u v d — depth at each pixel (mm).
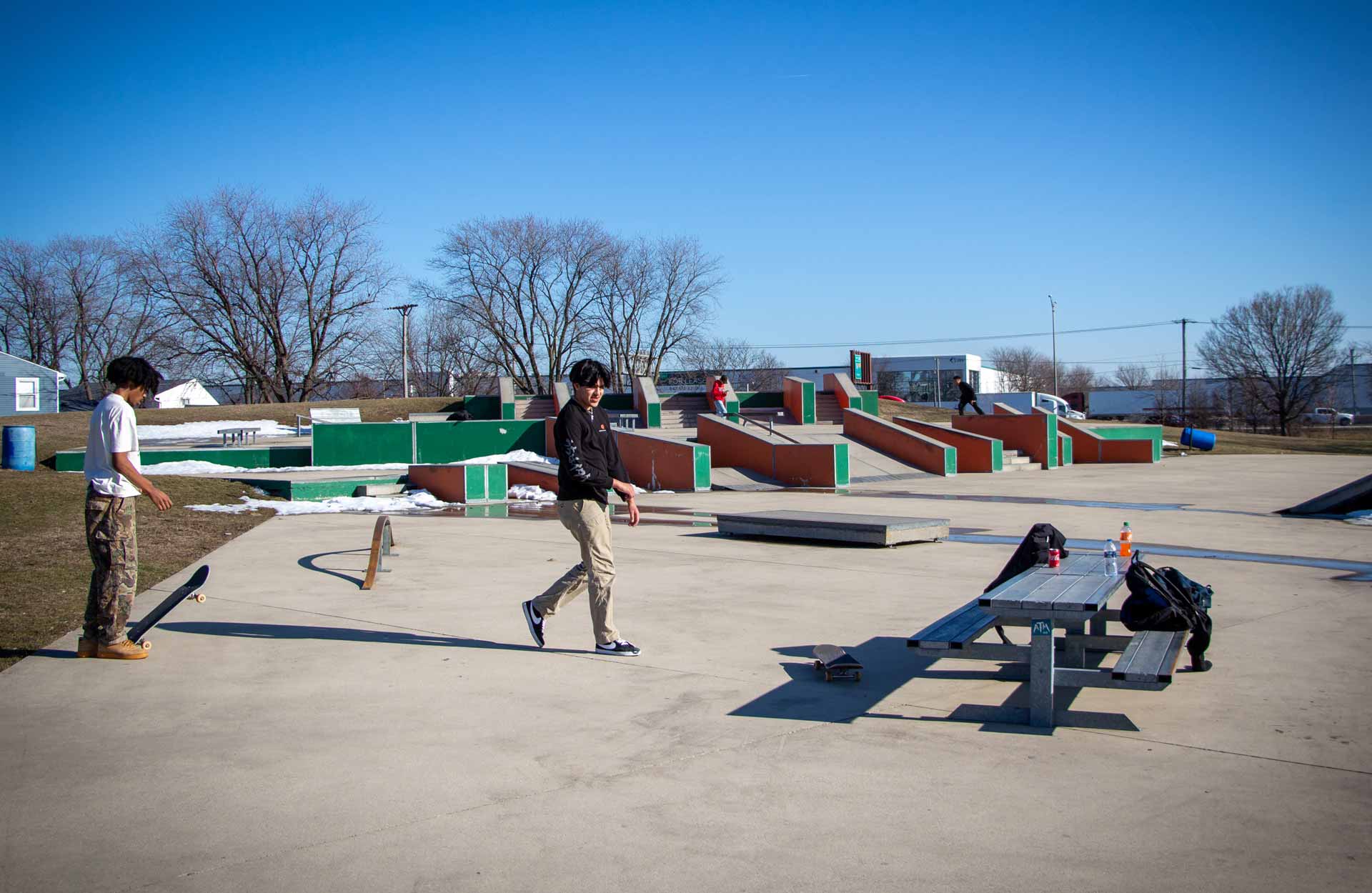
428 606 7848
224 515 14211
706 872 3248
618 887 3148
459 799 3900
